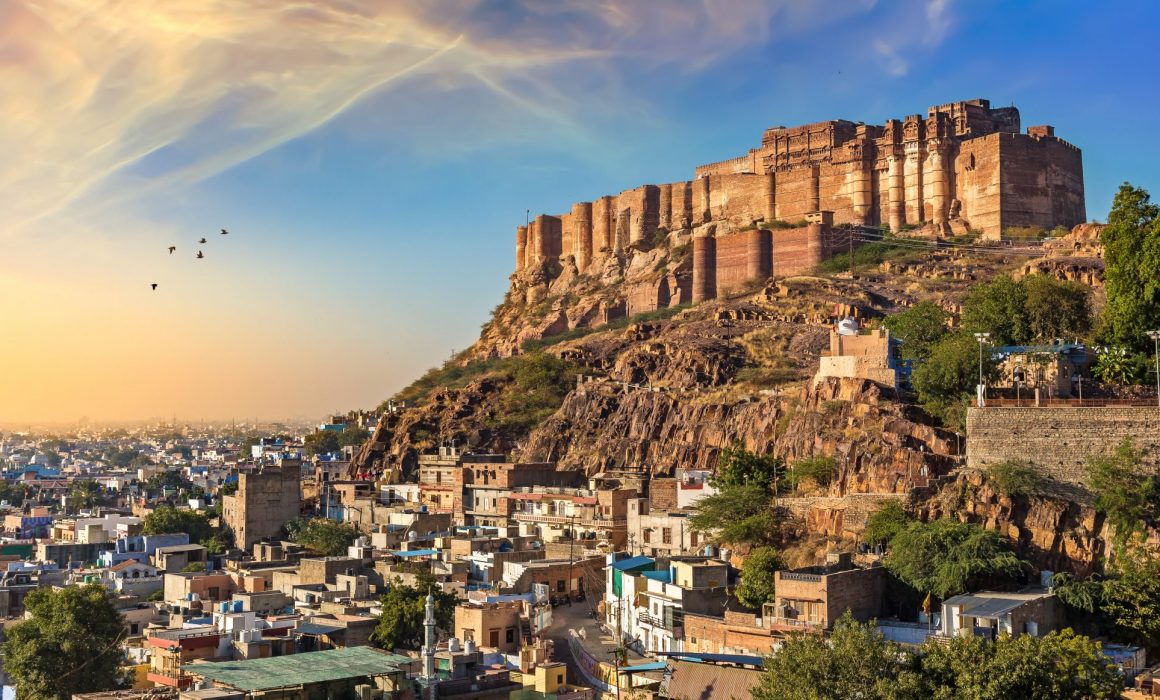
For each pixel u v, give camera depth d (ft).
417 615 322.55
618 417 572.10
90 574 444.14
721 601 320.70
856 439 384.88
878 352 428.97
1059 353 378.32
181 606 376.27
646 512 426.51
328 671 253.03
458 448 632.38
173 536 503.20
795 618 286.87
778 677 234.99
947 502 325.83
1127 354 377.71
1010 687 223.71
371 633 320.70
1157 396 360.48
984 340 388.78
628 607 342.03
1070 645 235.20
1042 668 226.38
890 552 312.71
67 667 319.47
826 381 431.43
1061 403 344.69
